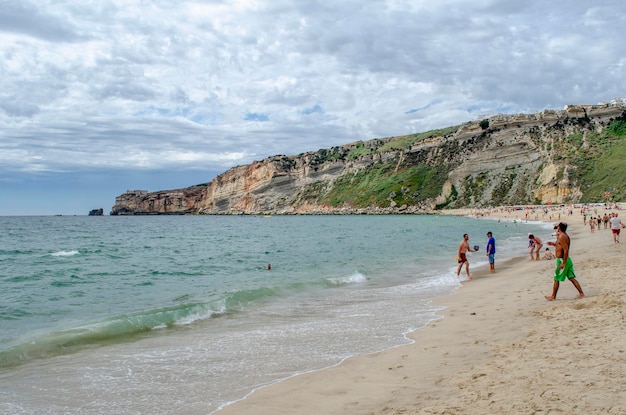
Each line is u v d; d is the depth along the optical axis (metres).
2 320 12.62
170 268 25.98
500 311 11.31
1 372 7.95
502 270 20.92
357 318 11.97
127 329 11.03
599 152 130.25
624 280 13.52
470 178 152.00
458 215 126.88
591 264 17.59
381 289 17.11
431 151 174.75
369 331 10.35
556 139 140.88
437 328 10.16
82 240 53.28
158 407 6.18
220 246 42.78
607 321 8.70
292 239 51.38
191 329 11.25
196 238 55.94
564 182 123.75
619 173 117.56
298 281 19.70
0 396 6.74
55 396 6.70
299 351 8.86
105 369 7.99
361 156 195.62
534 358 6.91
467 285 17.23
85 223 118.56
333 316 12.42
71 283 20.30
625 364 6.17
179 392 6.75
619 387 5.40
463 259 19.80
